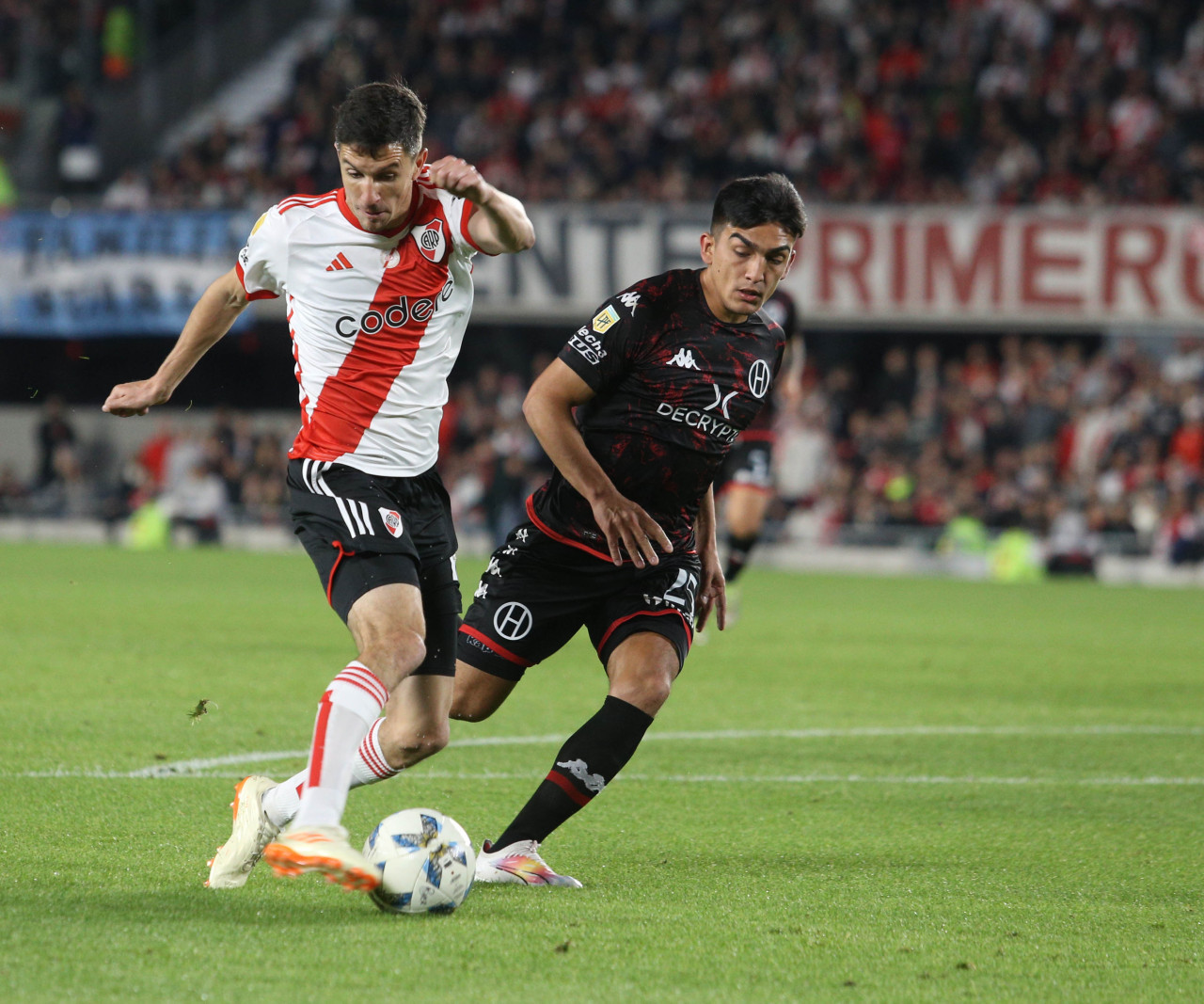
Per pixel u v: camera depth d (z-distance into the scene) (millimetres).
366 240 14227
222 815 17203
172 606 42938
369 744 14609
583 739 14727
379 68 90125
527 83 90375
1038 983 11820
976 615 48781
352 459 14312
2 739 21594
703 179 81875
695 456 15422
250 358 85125
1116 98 83875
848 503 71750
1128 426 69812
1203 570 66688
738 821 18266
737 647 38188
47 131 91438
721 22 91125
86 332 75562
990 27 87688
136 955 11625
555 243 73750
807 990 11445
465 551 72438
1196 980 12023
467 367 85062
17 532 78375
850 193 75625
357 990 10992
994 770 22469
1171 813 19562
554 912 13516
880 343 82938
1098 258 71625
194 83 98000
